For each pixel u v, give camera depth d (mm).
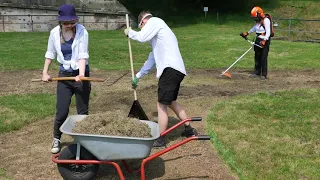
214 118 6891
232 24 25781
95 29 27156
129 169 4844
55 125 5332
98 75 11031
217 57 14195
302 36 23406
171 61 5160
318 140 5844
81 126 4406
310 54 15086
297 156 5285
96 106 7809
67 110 5227
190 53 15000
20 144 5801
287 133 6133
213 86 9672
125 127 4395
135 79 5750
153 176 4801
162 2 30125
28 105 7629
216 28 24312
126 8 28406
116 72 11531
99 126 4422
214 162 5168
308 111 7324
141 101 8188
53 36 4992
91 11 26969
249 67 12523
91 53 14719
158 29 5152
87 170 4398
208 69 12180
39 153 5473
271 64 13023
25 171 4914
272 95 8641
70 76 5113
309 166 4969
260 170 4852
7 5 25984
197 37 19516
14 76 10797
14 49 15656
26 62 12852
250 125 6520
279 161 5105
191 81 10289
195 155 5395
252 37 19500
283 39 21578
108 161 4215
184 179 4711
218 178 4727
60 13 4824
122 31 24078
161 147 5582
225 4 30078
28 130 6391
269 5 28406
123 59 13859
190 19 27281
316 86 9828
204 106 7793
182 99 8320
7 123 6535
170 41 5195
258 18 10461
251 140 5840
